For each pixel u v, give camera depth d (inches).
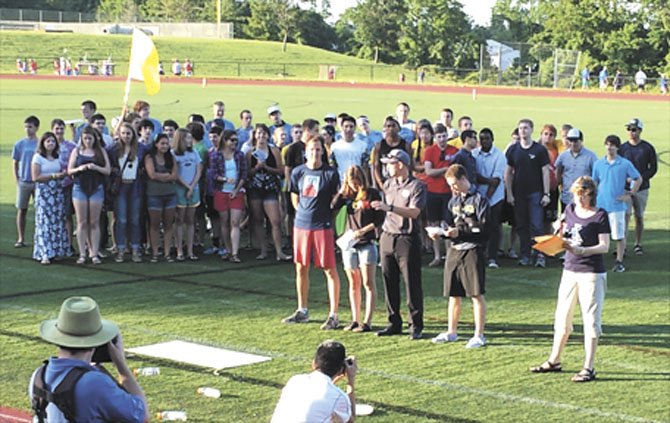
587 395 400.8
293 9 4805.6
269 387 407.2
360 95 2544.3
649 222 845.2
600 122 1833.2
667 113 2070.6
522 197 658.8
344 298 573.0
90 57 3750.0
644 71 3858.3
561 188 681.0
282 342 474.9
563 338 428.8
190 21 5118.1
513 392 403.9
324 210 499.2
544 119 1891.0
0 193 976.3
